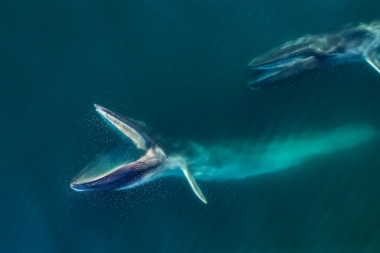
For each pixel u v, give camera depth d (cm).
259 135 3359
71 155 3244
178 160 3195
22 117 3447
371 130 3294
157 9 3741
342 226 3044
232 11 3659
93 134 3259
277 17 3569
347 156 3250
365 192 3119
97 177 2967
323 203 3114
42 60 3631
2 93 3534
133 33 3659
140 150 3109
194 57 3544
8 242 3147
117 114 3312
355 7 3466
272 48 3459
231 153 3288
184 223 3097
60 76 3559
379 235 2998
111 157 3131
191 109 3400
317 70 3375
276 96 3422
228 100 3428
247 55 3488
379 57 3325
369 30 3347
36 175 3259
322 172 3216
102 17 3738
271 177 3225
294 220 3081
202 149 3272
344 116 3356
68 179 3191
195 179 3172
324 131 3338
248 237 3055
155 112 3378
